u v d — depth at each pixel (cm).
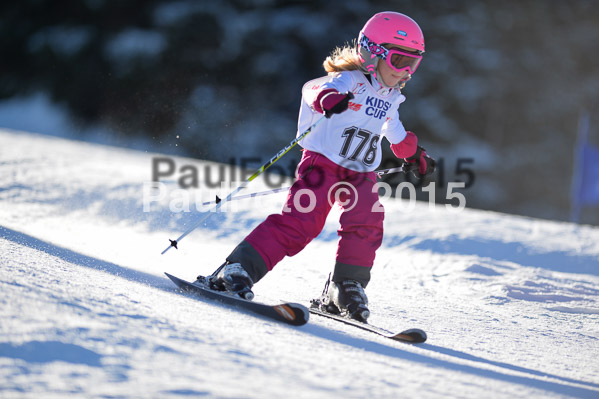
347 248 1101
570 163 9050
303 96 1132
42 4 8594
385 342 911
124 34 8019
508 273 1786
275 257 1073
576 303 1497
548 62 9219
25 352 579
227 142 6750
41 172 2752
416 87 8662
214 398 528
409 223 2420
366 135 1116
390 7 8719
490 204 8688
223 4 8319
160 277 1216
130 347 624
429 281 1659
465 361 870
